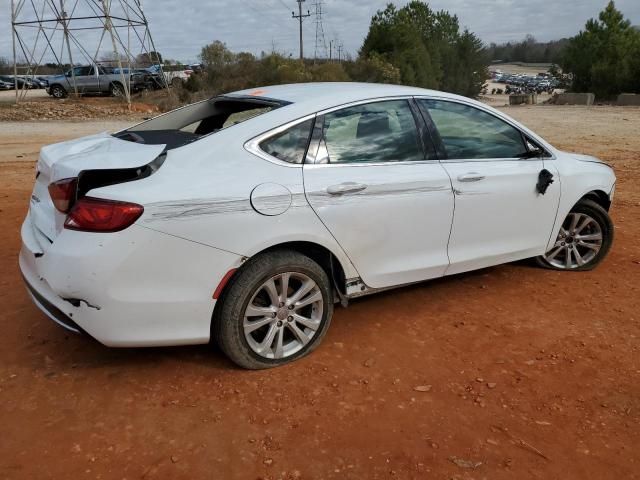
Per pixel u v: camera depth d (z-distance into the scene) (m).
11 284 4.61
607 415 3.04
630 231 6.50
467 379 3.36
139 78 31.98
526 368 3.49
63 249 2.90
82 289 2.87
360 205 3.52
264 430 2.86
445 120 4.10
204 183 3.05
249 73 34.12
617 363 3.56
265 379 3.30
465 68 72.56
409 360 3.56
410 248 3.86
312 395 3.15
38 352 3.56
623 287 4.79
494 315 4.22
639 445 2.81
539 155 4.60
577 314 4.26
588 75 48.09
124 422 2.89
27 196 7.87
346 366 3.47
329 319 3.62
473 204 4.09
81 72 31.53
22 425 2.85
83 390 3.16
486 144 4.32
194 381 3.27
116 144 3.45
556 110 27.64
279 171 3.29
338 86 3.98
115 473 2.54
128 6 28.98
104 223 2.84
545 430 2.91
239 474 2.56
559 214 4.75
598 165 5.14
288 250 3.38
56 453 2.66
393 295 4.55
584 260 5.13
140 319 2.99
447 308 4.33
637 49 43.53
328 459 2.66
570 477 2.59
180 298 3.03
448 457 2.69
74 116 22.70
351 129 3.65
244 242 3.12
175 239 2.95
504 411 3.05
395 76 47.72
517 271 5.12
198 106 4.06
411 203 3.76
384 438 2.82
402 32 56.53
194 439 2.78
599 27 48.56
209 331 3.17
